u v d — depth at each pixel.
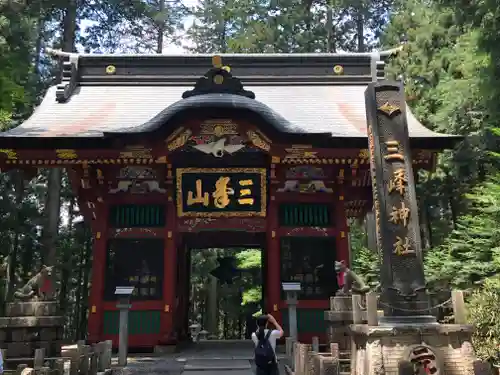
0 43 16.16
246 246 21.36
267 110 15.46
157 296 16.06
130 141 15.02
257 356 7.28
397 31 24.95
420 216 22.58
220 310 42.31
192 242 21.12
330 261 16.75
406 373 5.76
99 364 10.15
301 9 32.50
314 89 20.62
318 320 16.03
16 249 25.75
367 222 24.86
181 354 14.69
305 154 15.99
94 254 16.12
